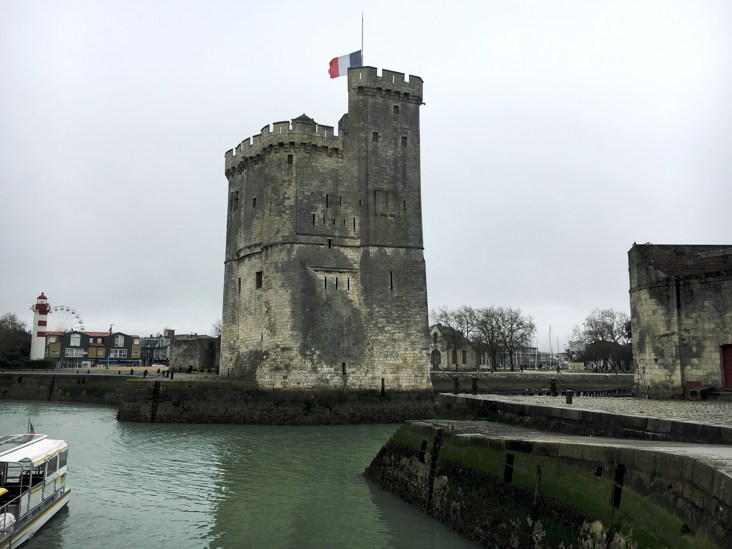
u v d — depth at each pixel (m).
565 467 14.41
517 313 164.62
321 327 49.53
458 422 23.98
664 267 32.62
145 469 28.67
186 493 24.09
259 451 33.50
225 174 62.34
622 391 44.88
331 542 18.06
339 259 51.38
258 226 54.72
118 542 18.36
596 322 117.62
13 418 48.59
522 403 23.39
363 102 53.62
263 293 51.03
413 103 55.28
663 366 32.47
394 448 24.69
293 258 49.94
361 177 52.88
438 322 111.94
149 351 152.88
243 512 21.34
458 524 18.39
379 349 50.44
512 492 16.08
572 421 19.67
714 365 30.59
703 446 13.36
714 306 30.78
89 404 62.50
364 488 24.62
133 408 46.34
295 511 21.33
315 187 51.59
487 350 102.19
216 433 40.72
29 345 117.12
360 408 48.00
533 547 14.60
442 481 19.97
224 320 60.19
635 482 11.96
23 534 17.84
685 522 10.14
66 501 21.80
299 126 51.75
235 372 54.16
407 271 52.53
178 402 46.25
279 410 46.47
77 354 137.88
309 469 28.53
